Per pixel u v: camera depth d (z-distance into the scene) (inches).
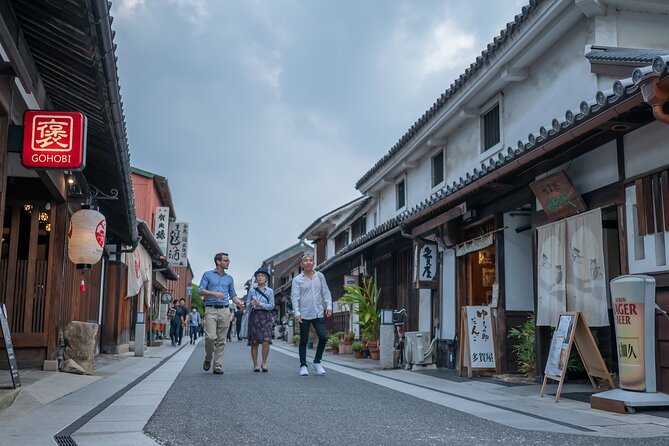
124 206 473.4
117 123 298.5
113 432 181.3
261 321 397.1
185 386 305.4
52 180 327.6
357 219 932.6
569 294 298.8
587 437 178.5
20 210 379.6
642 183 252.2
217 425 193.2
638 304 230.4
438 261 473.7
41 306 371.2
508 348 367.6
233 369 417.4
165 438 172.4
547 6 348.5
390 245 605.6
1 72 226.4
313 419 206.5
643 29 346.6
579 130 244.5
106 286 650.2
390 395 279.1
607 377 262.7
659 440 174.7
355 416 214.4
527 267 377.7
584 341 271.3
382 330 456.8
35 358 362.9
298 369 421.7
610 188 274.1
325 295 383.9
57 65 254.8
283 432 182.4
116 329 649.0
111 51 230.4
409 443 167.8
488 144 482.6
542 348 327.9
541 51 393.7
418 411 229.5
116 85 259.9
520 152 286.8
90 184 433.1
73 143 248.4
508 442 170.2
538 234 329.1
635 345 230.8
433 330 491.5
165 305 1390.3
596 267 279.0
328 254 1176.8
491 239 383.9
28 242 380.8
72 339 371.2
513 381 338.6
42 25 222.4
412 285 554.6
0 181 228.4
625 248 261.6
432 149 598.2
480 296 434.3
